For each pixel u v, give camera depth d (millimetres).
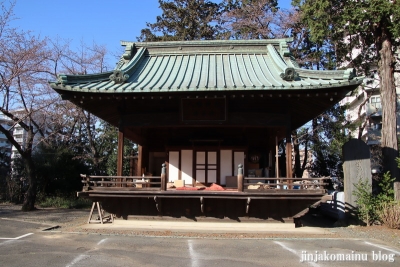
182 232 10148
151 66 13391
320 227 11781
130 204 11406
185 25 29266
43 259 7000
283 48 13914
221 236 9594
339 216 13438
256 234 9914
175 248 8070
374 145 25141
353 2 13445
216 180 13219
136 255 7375
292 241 8992
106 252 7637
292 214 10930
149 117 11461
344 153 12969
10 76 17969
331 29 15297
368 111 31078
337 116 23797
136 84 10953
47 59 19828
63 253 7531
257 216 11008
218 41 14648
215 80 11281
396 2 12359
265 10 25344
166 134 14594
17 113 19547
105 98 10633
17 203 23328
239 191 10195
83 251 7727
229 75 12039
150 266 6551
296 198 10195
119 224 11250
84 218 14406
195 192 10227
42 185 23281
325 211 16016
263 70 12641
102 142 26281
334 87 9828
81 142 25297
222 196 10172
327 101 11070
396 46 15195
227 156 13375
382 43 14148
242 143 13977
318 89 9984
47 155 23484
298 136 24703
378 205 12211
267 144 14133
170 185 12352
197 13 29297
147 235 9648
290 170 10992
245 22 24766
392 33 13211
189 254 7496
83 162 25500
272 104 11391
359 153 12812
